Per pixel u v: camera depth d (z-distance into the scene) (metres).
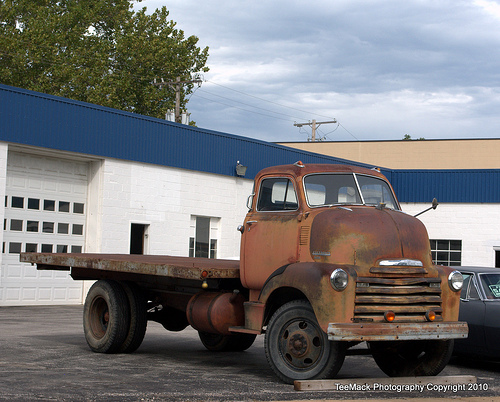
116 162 20.11
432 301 7.91
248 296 9.20
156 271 9.06
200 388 7.42
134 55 42.66
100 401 6.52
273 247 8.48
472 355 9.98
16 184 18.20
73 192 19.62
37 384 7.36
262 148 24.69
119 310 10.00
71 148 18.78
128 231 20.39
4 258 17.84
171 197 21.70
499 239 26.09
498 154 43.91
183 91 45.19
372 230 7.86
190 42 45.72
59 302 19.17
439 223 27.06
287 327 7.95
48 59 39.78
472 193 26.64
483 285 10.03
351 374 9.09
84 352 10.19
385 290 7.67
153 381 7.82
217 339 10.88
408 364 8.90
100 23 46.53
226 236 23.53
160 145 21.28
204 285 8.66
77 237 19.69
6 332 12.45
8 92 17.39
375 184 8.86
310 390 7.38
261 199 8.92
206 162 22.73
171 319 11.04
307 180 8.54
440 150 44.72
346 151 46.16
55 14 42.28
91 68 41.41
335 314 7.44
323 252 7.92
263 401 6.71
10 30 39.44
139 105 43.66
